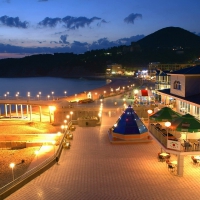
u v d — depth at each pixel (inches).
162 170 914.1
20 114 2608.3
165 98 2023.9
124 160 1038.4
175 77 1503.4
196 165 926.4
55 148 1473.9
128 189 773.9
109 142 1304.1
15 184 786.8
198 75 1341.0
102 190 772.6
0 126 2033.7
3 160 1360.7
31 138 1617.9
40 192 765.3
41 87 7864.2
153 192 749.9
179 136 969.5
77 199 714.2
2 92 6501.0
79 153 1146.0
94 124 1651.1
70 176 889.5
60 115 2014.0
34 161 1300.4
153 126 1032.2
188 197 714.2
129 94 2974.9
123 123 1318.9
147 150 1163.9
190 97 1353.3
